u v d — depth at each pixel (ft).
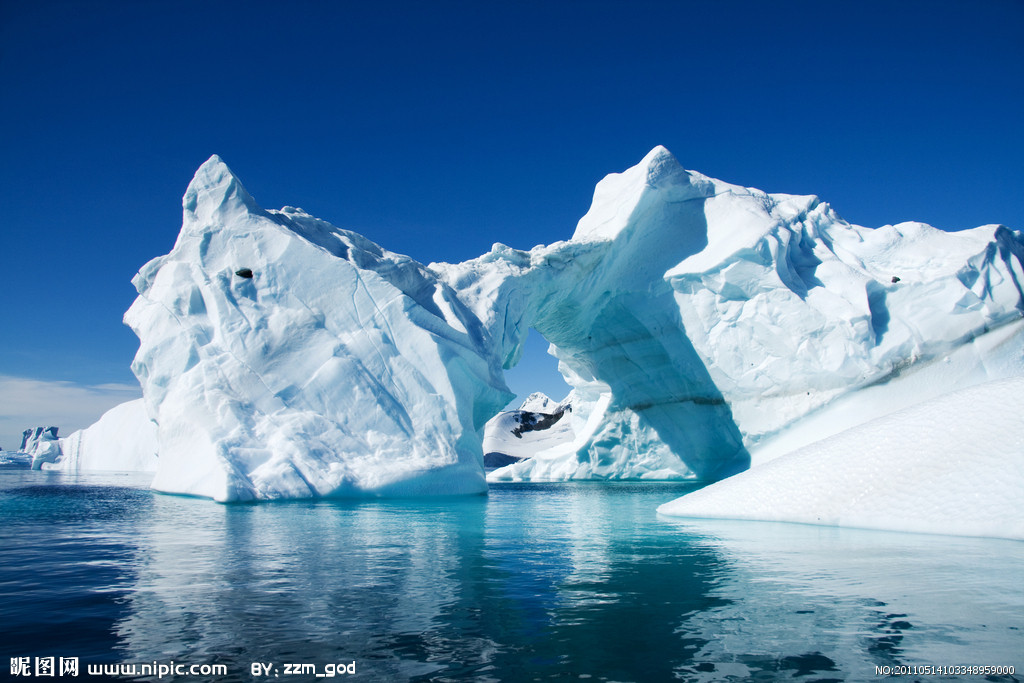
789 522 22.61
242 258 38.58
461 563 14.84
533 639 9.27
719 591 12.09
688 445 63.57
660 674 7.98
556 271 53.62
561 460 75.25
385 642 9.05
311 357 36.24
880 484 21.77
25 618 9.94
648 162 59.67
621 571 13.97
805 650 8.82
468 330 43.50
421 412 36.96
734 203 59.62
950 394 24.27
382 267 43.50
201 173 41.52
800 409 52.70
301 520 22.53
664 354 62.59
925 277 53.31
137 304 38.65
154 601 11.00
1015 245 59.00
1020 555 15.40
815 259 57.47
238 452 30.99
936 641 9.14
